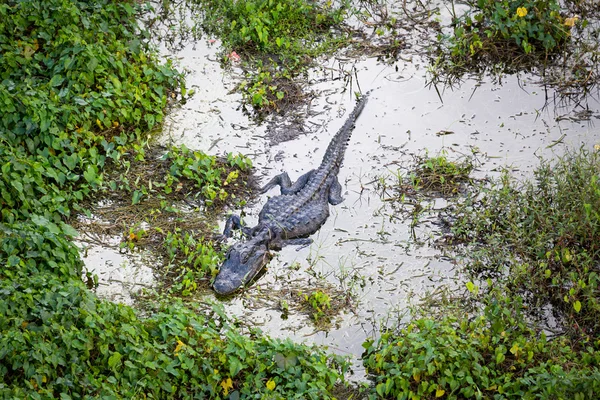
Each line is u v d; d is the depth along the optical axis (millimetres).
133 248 11719
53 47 14305
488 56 16219
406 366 9414
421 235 12242
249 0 16922
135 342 9070
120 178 12750
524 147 14008
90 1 15500
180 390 9086
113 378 8641
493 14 16234
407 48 16688
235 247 11484
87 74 13688
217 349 9453
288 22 16812
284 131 14438
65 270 10297
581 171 12461
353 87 15562
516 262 11492
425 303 10961
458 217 12508
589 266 11328
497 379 9406
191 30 16797
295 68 15953
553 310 10852
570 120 14727
